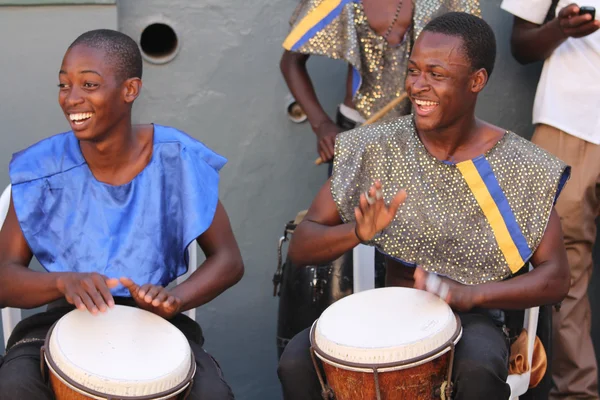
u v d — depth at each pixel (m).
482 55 3.98
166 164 4.03
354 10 5.03
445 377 3.61
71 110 3.80
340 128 5.21
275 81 5.59
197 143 4.09
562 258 4.07
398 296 3.86
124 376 3.34
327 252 4.02
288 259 4.88
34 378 3.48
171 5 5.43
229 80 5.55
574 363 5.27
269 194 5.65
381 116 5.01
